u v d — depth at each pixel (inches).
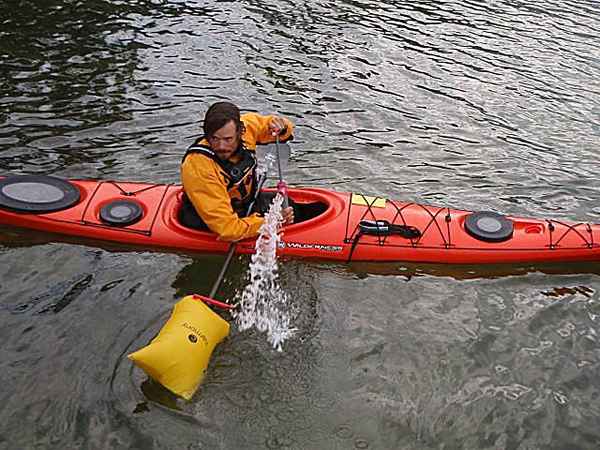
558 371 147.5
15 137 227.9
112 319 152.8
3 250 171.9
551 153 252.8
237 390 136.6
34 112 246.4
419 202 213.0
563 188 228.7
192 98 270.4
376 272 176.6
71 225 176.9
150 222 177.5
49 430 124.2
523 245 181.2
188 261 174.1
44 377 135.4
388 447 126.6
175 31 340.5
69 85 270.4
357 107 277.9
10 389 131.8
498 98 297.1
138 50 312.2
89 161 218.2
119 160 220.7
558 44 370.3
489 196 220.7
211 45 327.3
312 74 305.3
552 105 293.6
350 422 131.5
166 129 243.8
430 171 233.9
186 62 304.7
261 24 362.6
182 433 126.1
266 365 143.5
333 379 141.3
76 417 127.3
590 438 131.6
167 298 161.2
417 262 179.9
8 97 255.1
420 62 331.0
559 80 320.5
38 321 149.9
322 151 241.0
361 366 145.3
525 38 376.8
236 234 159.0
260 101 274.7
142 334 149.0
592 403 139.6
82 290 161.0
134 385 135.3
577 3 454.0
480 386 142.1
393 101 286.4
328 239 177.3
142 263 172.1
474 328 159.2
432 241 179.9
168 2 382.0
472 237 181.5
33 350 141.9
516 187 227.6
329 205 184.1
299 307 161.9
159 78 285.4
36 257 170.7
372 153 242.7
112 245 177.3
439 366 146.9
